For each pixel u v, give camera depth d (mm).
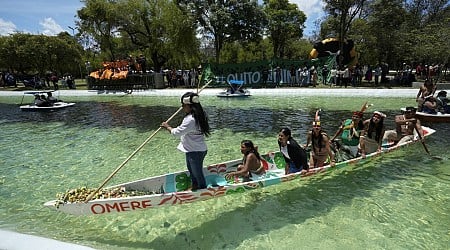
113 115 15836
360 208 5520
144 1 32812
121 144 10148
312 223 5090
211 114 15188
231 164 6625
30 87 33406
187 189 6008
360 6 27406
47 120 14812
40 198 6207
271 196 6074
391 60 32812
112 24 32812
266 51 56312
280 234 4809
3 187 6781
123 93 26375
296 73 25594
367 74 26891
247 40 36031
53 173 7602
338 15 29344
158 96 24406
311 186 6453
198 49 37531
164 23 31781
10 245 2080
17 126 13508
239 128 11984
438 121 11422
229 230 4965
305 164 6258
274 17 47969
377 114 7254
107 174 7465
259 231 4914
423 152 8289
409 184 6414
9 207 5816
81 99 23938
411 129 8398
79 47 42969
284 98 20469
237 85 22812
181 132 4875
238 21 33469
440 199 5758
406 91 20234
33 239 2170
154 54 34875
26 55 32875
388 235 4688
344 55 29125
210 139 10445
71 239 4758
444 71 25531
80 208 4797
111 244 4633
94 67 43625
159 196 4973
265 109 16328
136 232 4945
